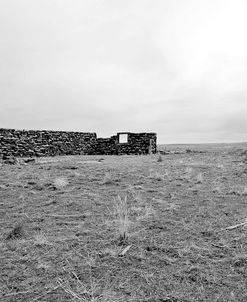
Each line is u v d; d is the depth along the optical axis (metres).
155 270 3.79
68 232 5.20
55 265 3.92
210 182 9.96
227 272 3.74
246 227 5.39
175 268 3.84
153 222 5.73
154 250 4.40
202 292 3.29
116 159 19.80
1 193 8.28
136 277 3.61
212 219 5.92
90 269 3.80
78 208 6.79
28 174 11.40
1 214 6.36
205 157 20.09
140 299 3.14
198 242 4.72
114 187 9.22
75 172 11.93
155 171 12.42
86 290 3.31
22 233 5.11
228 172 12.12
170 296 3.21
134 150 30.70
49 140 28.03
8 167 13.86
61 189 8.82
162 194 8.20
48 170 12.67
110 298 3.15
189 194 8.20
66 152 29.69
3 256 4.23
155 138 31.67
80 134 31.30
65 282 3.48
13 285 3.44
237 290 3.32
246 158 17.14
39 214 6.32
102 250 4.38
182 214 6.28
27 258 4.14
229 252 4.33
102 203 7.22
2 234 5.12
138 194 8.12
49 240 4.80
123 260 4.05
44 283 3.47
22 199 7.62
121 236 4.79
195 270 3.79
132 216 6.15
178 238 4.88
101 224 5.61
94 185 9.51
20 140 25.47
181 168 13.48
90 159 20.16
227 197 7.81
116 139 31.81
